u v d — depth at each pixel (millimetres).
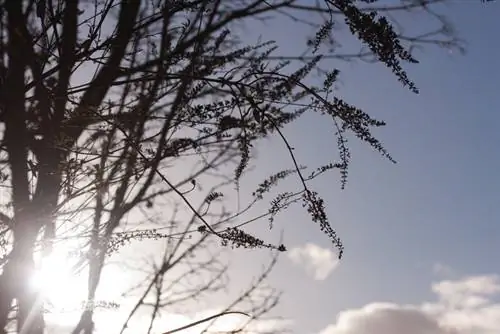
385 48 1920
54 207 2113
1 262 2078
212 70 2066
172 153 2178
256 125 2219
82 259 2264
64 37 2064
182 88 2039
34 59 2053
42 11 2178
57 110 2072
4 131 1965
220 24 1835
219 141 2246
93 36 2150
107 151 2148
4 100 1919
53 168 2105
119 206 2254
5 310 2039
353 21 1905
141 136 2164
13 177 2039
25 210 2055
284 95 2117
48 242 2201
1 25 1919
